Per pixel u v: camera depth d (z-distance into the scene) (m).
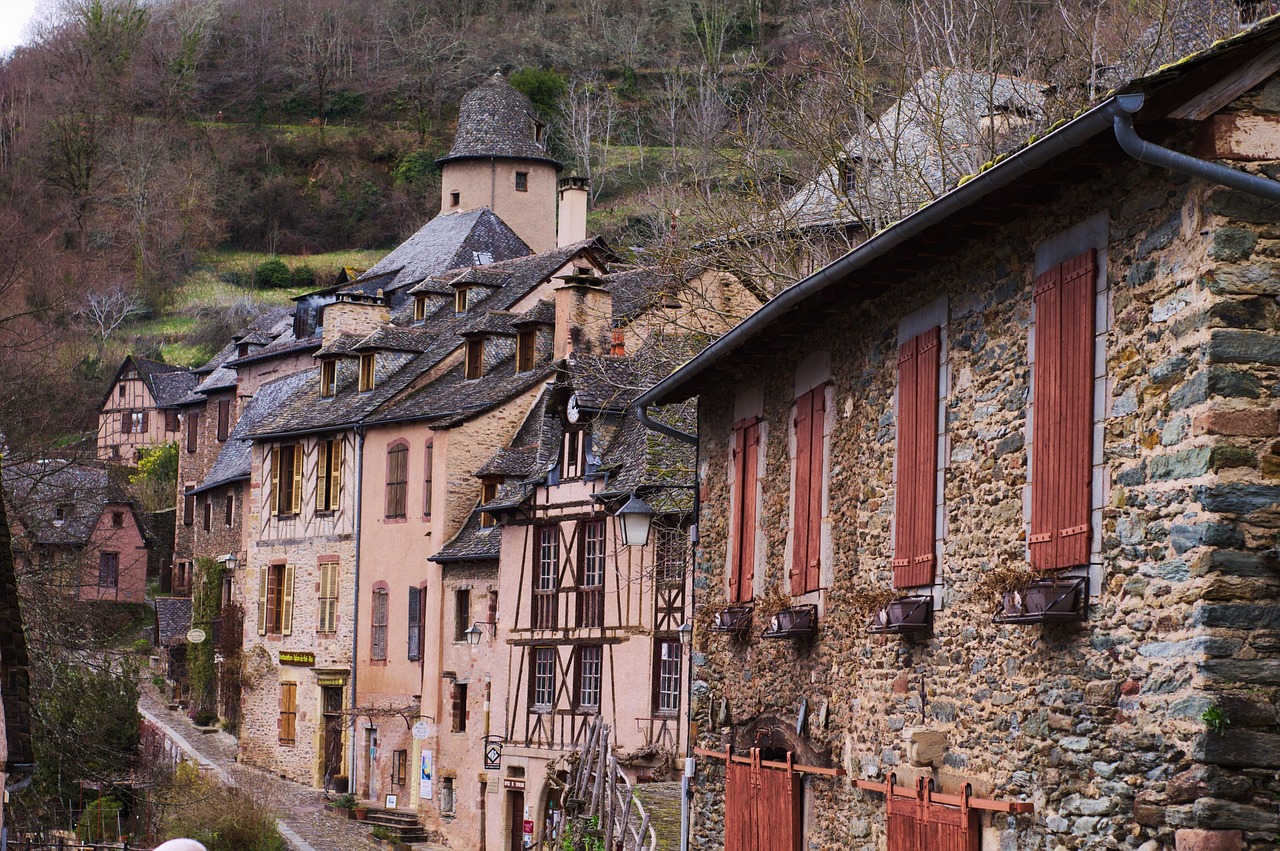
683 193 28.55
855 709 12.60
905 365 11.80
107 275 84.00
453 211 61.34
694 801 16.81
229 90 103.69
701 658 16.88
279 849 31.53
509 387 37.09
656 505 27.38
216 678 48.19
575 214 47.78
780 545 14.77
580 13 99.31
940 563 11.03
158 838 30.09
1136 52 20.94
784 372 14.80
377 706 38.16
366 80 103.81
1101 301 9.09
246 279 92.00
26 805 25.62
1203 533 8.01
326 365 42.94
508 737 32.19
